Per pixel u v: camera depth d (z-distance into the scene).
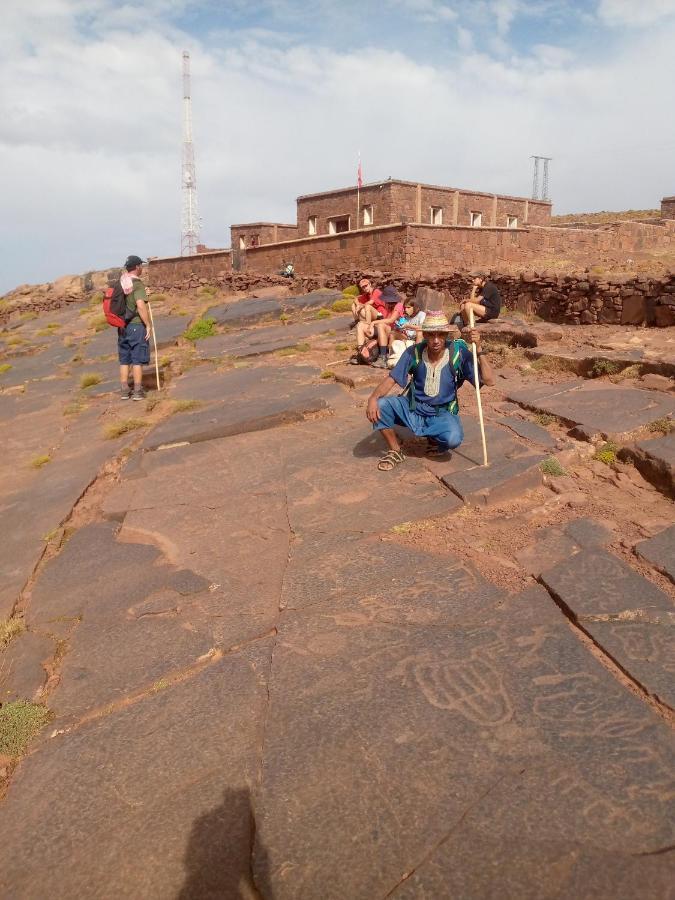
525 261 24.73
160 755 2.89
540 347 10.01
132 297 10.26
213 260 31.09
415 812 2.46
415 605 3.82
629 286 11.49
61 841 2.53
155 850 2.44
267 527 5.10
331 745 2.82
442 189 30.06
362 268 22.88
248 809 2.57
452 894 2.15
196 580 4.39
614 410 6.72
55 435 9.34
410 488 5.49
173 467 6.71
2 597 4.63
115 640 3.81
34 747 3.07
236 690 3.24
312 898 2.19
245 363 12.07
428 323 5.57
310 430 7.41
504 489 5.18
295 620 3.79
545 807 2.44
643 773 2.56
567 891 2.12
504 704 2.98
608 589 3.76
